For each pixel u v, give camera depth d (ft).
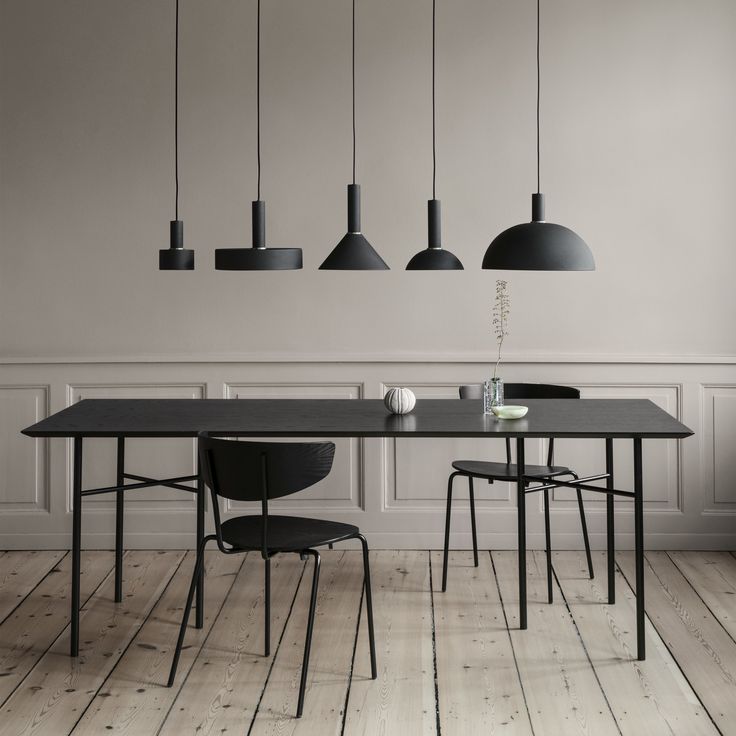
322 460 12.20
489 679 12.69
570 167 18.29
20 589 16.44
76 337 18.74
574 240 14.03
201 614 14.57
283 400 16.17
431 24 18.22
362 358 18.52
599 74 18.17
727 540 18.57
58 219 18.61
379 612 15.21
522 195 18.37
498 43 18.20
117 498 15.78
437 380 18.57
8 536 18.79
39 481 18.75
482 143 18.31
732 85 18.08
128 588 16.46
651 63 18.13
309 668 13.04
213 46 18.34
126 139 18.48
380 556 18.31
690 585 16.51
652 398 18.48
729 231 18.25
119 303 18.69
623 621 14.78
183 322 18.70
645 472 18.62
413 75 18.29
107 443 18.75
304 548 12.20
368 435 13.39
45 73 18.43
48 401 18.65
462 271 18.49
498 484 18.66
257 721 11.52
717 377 18.35
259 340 18.70
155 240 18.60
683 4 18.03
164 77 18.40
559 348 18.54
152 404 15.76
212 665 13.15
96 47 18.38
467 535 18.69
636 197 18.29
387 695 12.21
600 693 12.26
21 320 18.72
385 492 18.75
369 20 18.24
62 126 18.49
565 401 16.01
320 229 18.51
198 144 18.45
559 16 18.13
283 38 18.31
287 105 18.38
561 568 17.56
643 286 18.40
